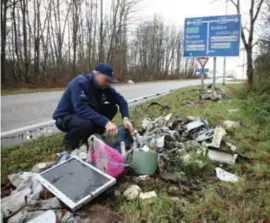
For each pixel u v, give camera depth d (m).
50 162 3.16
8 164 3.25
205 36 11.45
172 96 10.69
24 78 22.92
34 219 2.06
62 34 27.12
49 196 2.38
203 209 2.26
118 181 2.74
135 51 46.22
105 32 32.41
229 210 2.25
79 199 2.26
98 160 2.77
